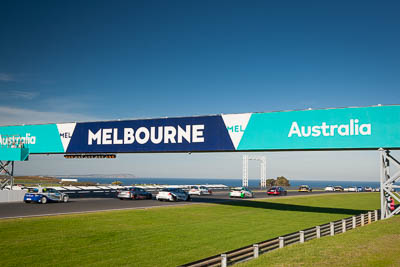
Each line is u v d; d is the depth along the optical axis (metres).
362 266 9.60
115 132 30.06
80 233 16.05
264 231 19.05
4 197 29.73
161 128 28.33
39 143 33.25
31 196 28.75
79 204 28.62
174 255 13.04
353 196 55.47
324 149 23.75
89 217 20.64
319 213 28.61
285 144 24.36
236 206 31.75
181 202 33.97
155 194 47.41
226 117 26.33
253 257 10.18
